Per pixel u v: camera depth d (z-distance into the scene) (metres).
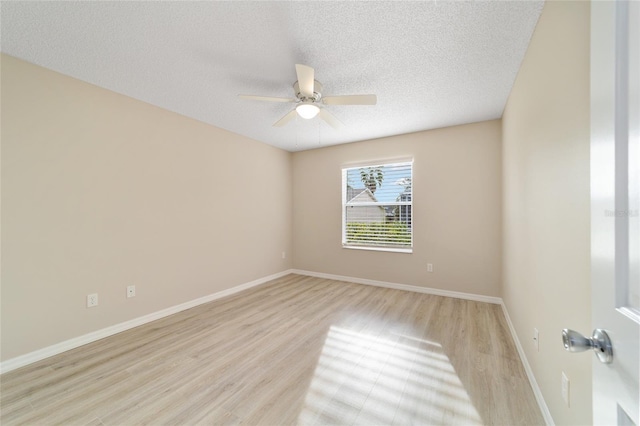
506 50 1.87
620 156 0.50
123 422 1.42
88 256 2.32
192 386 1.71
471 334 2.41
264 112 3.03
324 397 1.61
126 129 2.59
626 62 0.49
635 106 0.46
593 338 0.57
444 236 3.56
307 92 2.06
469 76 2.23
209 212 3.39
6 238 1.91
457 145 3.47
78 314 2.25
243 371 1.87
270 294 3.64
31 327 2.00
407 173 3.92
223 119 3.24
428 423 1.41
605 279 0.54
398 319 2.76
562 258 1.19
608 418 0.53
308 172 4.74
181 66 2.10
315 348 2.18
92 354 2.10
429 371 1.86
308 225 4.74
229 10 1.52
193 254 3.19
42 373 1.85
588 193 0.96
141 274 2.69
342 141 4.23
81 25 1.64
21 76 1.97
